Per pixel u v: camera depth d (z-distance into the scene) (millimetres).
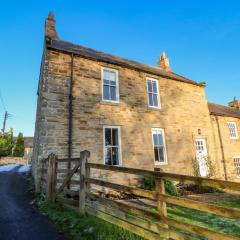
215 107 21594
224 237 2775
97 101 10914
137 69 13016
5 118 36781
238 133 19844
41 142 9008
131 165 11211
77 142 9805
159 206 3732
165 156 12914
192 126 14961
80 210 5680
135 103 12359
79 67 10789
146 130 12383
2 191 9102
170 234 3514
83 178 5758
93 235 4492
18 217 5910
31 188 9547
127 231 4449
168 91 14375
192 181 3250
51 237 4574
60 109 9719
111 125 11102
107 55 14883
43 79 9906
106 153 10703
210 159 15250
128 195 9586
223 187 2852
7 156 32844
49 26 13789
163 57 19953
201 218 6391
